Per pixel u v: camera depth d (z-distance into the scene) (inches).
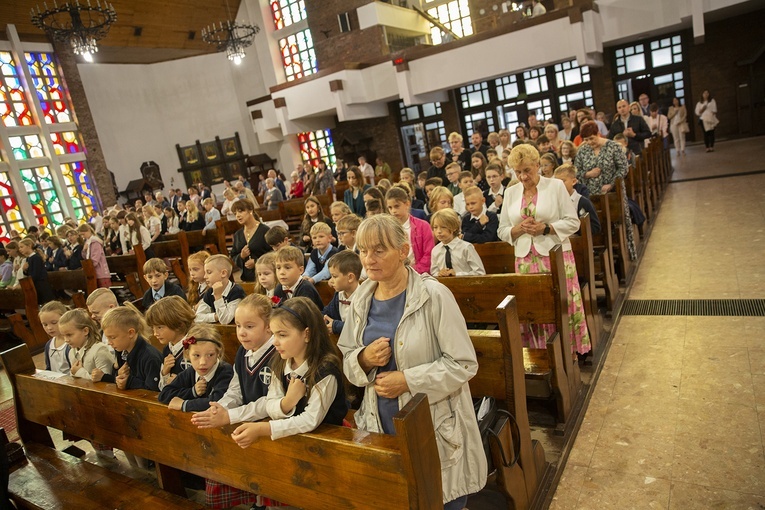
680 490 99.3
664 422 119.8
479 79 559.2
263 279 144.6
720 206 290.5
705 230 254.5
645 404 128.1
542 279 123.3
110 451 150.5
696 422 117.4
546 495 104.1
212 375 102.1
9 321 289.9
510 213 147.0
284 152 784.3
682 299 183.8
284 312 81.7
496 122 663.8
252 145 808.3
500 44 532.7
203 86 794.8
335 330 122.3
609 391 137.3
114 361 134.0
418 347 77.0
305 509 81.0
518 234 144.0
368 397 82.8
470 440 82.2
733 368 135.0
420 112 702.5
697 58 546.6
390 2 717.3
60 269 357.1
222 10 749.3
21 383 130.6
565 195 138.8
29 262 300.0
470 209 171.6
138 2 633.0
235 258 224.1
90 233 333.4
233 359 138.7
